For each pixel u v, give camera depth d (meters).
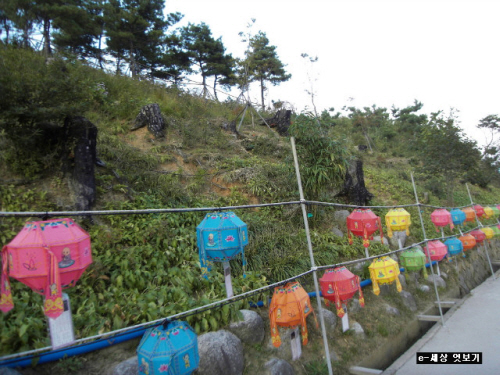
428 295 7.19
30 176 5.08
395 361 5.07
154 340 2.54
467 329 5.97
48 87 5.04
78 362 3.02
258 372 3.74
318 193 7.30
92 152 5.23
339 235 7.23
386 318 5.76
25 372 2.77
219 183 7.38
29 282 2.13
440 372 4.65
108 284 4.05
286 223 6.73
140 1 16.44
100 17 14.99
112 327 3.38
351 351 4.77
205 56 19.42
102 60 15.45
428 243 6.84
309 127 7.39
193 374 3.29
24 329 2.93
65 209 4.82
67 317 2.32
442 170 12.12
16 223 4.33
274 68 20.08
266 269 5.19
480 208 9.73
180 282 4.23
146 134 8.30
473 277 9.36
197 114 10.55
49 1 10.27
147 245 4.70
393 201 10.70
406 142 21.41
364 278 6.27
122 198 5.60
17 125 4.95
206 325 3.73
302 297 3.60
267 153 9.64
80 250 2.27
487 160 17.50
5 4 8.62
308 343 4.49
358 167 9.11
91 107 8.34
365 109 25.81
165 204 5.93
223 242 3.17
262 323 4.17
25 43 8.97
